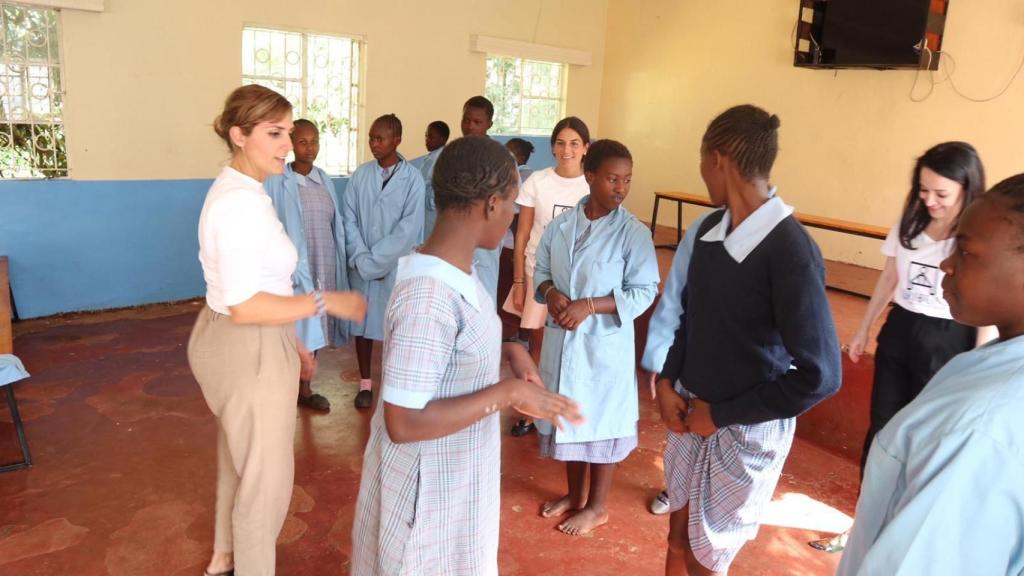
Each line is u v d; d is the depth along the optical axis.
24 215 4.82
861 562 1.01
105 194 5.14
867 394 3.59
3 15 4.54
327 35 6.28
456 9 7.15
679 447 1.93
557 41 8.30
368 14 6.45
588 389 2.50
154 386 3.89
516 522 2.75
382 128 3.54
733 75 7.59
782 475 3.33
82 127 4.96
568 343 2.48
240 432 2.00
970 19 5.82
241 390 1.96
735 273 1.64
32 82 4.73
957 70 5.95
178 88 5.35
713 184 1.68
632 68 8.62
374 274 3.57
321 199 3.61
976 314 0.93
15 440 3.22
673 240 7.38
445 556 1.39
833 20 6.51
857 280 6.03
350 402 3.84
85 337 4.66
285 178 3.22
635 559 2.56
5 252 4.80
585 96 8.87
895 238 2.58
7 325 3.27
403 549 1.34
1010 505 0.82
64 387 3.82
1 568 2.35
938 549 0.86
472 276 1.33
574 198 3.19
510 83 8.15
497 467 1.45
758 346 1.65
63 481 2.90
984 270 0.90
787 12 7.02
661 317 2.08
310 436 3.41
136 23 5.06
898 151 6.39
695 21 7.86
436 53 7.09
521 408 1.32
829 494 3.16
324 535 2.63
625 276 2.47
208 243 1.88
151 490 2.86
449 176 1.25
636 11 8.47
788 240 1.55
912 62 5.97
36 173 4.87
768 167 1.60
